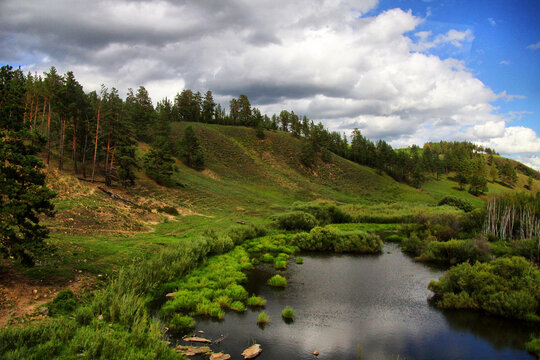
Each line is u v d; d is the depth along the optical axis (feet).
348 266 94.84
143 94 370.94
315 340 48.26
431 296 68.74
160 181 221.46
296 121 514.27
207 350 43.04
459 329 52.80
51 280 56.80
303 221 161.48
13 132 52.31
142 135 310.24
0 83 53.62
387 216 205.98
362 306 62.64
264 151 423.23
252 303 61.41
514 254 99.40
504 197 159.84
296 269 90.17
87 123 173.78
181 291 62.54
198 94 503.20
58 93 157.28
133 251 85.61
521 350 46.21
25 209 49.44
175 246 90.43
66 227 96.37
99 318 45.68
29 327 38.45
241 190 286.46
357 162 488.44
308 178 382.83
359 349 45.16
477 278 63.46
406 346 47.19
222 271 79.10
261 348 45.14
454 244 101.04
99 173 192.44
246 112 515.91
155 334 41.96
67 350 35.70
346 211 222.07
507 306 56.13
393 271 89.30
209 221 165.27
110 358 35.60
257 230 143.64
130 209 142.41
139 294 58.34
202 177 289.53
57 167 172.86
